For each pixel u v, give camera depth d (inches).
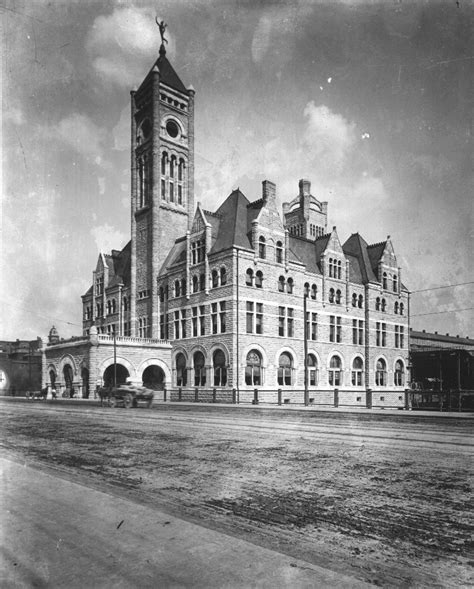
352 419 853.2
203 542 208.7
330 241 1991.9
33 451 496.1
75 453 482.0
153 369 1916.8
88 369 1712.6
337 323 1964.8
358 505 289.6
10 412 1091.9
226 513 271.7
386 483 346.9
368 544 224.2
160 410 1124.5
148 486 335.9
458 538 233.3
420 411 1130.7
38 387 2669.8
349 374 1980.8
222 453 477.4
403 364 2225.6
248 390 1444.4
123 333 2162.9
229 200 1859.0
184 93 2196.1
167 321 1895.9
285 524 253.1
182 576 172.7
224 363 1592.0
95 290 2410.2
